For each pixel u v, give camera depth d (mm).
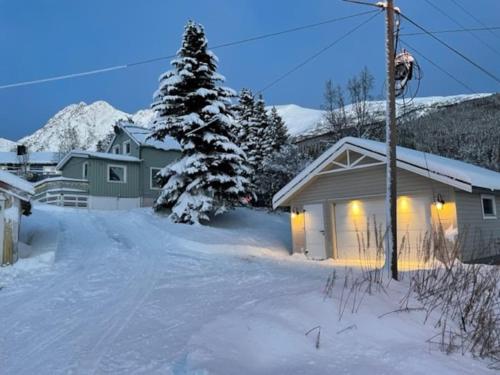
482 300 5934
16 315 6480
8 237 10312
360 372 3857
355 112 33531
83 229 16656
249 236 17328
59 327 5836
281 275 9508
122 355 4672
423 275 7000
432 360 4223
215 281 8875
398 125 31688
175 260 11656
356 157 13625
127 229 16953
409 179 12297
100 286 8422
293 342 4523
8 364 4559
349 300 5840
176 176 18797
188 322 5816
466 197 11945
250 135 33188
